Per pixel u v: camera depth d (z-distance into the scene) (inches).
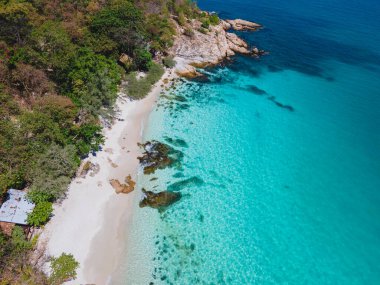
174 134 1900.8
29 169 1278.3
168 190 1530.5
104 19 2215.8
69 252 1190.9
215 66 2824.8
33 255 1141.1
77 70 1802.4
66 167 1370.6
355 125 2249.0
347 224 1517.0
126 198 1449.3
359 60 3432.6
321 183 1733.5
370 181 1779.0
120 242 1273.4
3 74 1565.0
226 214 1473.9
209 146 1857.8
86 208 1358.3
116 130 1827.0
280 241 1400.1
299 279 1266.0
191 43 2780.5
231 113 2182.6
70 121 1541.6
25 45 1753.2
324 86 2763.3
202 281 1200.2
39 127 1396.4
